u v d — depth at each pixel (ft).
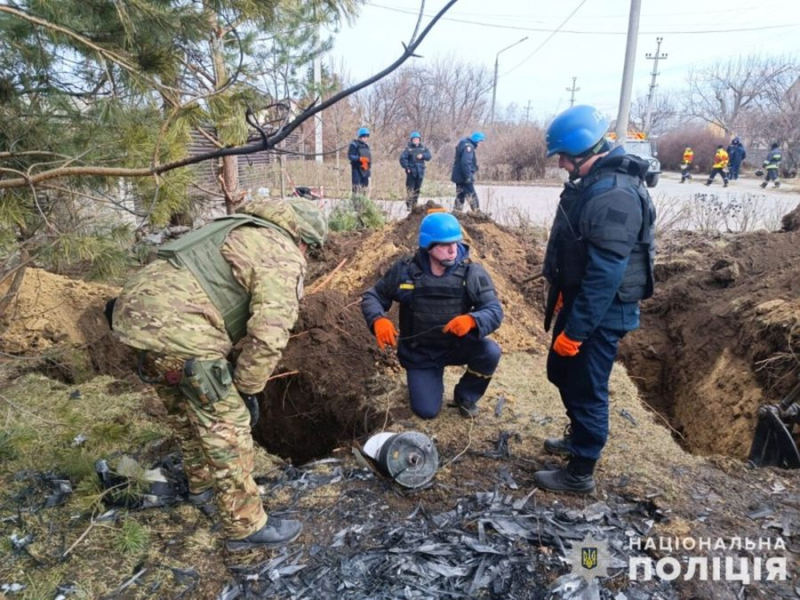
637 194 7.82
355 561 7.81
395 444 9.34
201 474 8.79
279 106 11.19
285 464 10.49
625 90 45.01
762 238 20.35
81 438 10.84
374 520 8.69
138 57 8.52
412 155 40.45
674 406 17.16
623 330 8.38
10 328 14.93
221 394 7.00
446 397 12.94
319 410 14.51
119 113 9.08
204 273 6.82
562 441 10.49
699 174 106.22
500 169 87.15
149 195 10.28
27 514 8.76
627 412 12.49
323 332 15.47
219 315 6.91
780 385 13.17
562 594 7.27
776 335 13.97
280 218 7.32
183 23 8.75
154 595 7.27
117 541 8.15
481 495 9.30
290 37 16.05
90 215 11.02
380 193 44.73
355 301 17.35
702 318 17.60
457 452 10.69
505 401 12.74
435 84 121.29
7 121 9.26
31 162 9.46
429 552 7.98
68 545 8.11
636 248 8.13
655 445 11.09
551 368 9.46
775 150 66.69
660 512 8.91
